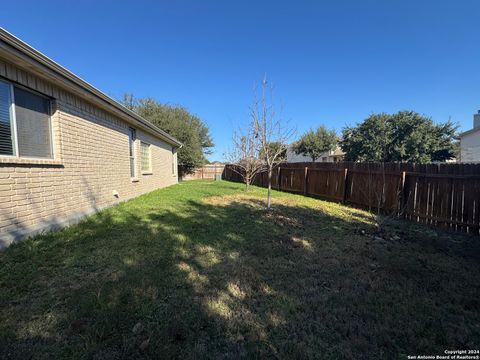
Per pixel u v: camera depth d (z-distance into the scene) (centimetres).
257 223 556
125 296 250
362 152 2947
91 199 625
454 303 255
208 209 715
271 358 180
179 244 409
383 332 208
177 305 240
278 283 289
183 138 2370
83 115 593
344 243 432
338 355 185
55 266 318
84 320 213
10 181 383
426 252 396
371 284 288
